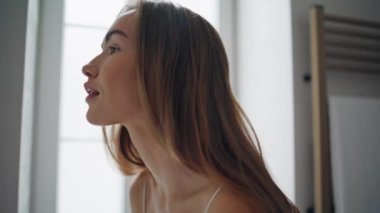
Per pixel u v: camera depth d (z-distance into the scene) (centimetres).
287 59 99
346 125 96
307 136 98
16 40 84
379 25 104
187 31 50
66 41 109
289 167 97
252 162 50
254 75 114
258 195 46
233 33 126
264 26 109
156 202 64
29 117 95
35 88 103
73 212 110
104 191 113
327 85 102
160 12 50
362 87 108
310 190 97
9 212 81
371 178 96
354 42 104
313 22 95
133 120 52
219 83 51
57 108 105
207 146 47
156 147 54
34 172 103
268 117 107
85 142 111
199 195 52
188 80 48
